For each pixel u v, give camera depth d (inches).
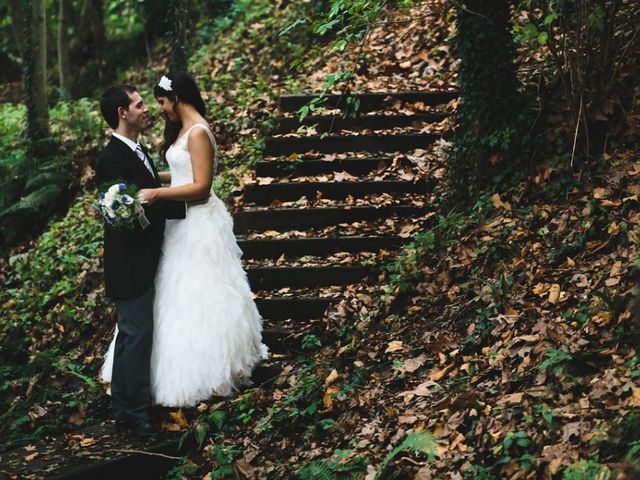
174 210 201.6
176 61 345.1
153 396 201.8
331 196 268.4
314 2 411.2
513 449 152.9
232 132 335.6
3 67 651.5
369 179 271.0
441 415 169.3
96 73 558.3
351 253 248.8
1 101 589.0
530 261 208.4
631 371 156.8
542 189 230.7
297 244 251.1
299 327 231.6
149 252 200.1
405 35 352.8
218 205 209.6
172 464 191.3
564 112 239.9
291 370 214.4
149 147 355.9
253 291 243.8
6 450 207.6
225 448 186.1
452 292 214.1
